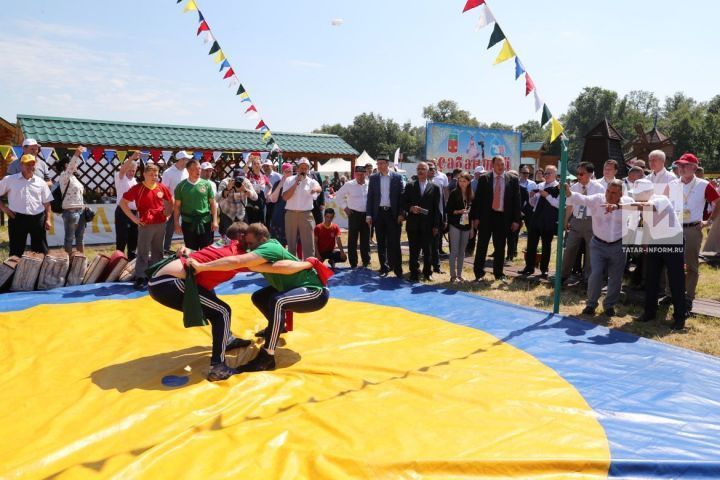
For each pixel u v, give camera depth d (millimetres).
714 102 99250
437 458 3281
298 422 3854
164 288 4789
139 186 8000
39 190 8766
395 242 9273
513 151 21203
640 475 3287
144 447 3432
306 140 21656
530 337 6023
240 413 3984
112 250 12875
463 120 106312
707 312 7246
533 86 6312
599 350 5582
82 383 4523
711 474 3285
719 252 11492
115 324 6234
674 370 5016
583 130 108938
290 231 9406
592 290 7160
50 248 13047
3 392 4359
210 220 8500
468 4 5859
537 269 10570
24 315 6566
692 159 7176
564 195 6891
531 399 4312
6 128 18172
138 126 17859
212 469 3205
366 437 3613
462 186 9570
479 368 5016
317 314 6914
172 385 4508
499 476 3232
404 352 5461
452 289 8617
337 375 4777
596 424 3885
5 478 3076
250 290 8242
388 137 92812
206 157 14156
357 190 10164
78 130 16125
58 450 3383
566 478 3240
